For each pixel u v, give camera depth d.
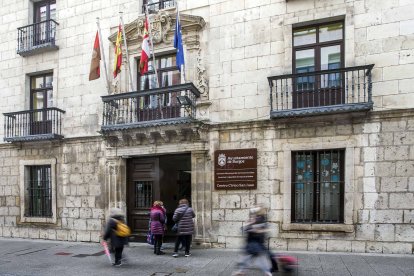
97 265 8.39
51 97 13.10
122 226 8.25
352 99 8.70
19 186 13.07
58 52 12.73
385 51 8.63
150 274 7.45
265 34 9.78
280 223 9.32
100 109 11.87
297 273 7.01
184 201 9.09
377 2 8.74
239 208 9.76
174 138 10.51
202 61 10.44
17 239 12.60
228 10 10.22
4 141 13.42
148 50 10.31
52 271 7.93
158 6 11.30
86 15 12.32
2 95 13.68
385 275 6.80
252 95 9.83
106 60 11.87
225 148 10.05
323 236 8.91
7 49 13.70
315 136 9.14
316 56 9.43
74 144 12.20
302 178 9.46
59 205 12.30
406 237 8.29
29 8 13.41
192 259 8.64
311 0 9.32
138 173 11.48
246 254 6.73
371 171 8.62
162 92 10.20
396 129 8.45
